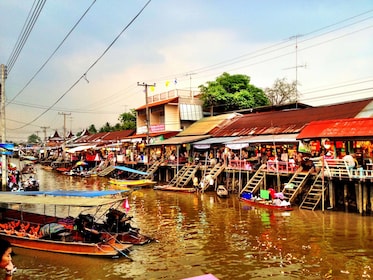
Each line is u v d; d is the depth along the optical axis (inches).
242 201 960.9
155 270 481.7
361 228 647.1
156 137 1672.0
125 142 1898.4
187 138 1398.9
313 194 821.9
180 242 604.4
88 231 564.4
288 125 1088.2
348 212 773.3
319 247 552.7
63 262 516.1
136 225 733.3
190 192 1151.0
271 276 450.6
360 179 727.7
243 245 576.7
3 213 715.4
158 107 1781.5
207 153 1268.5
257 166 1042.1
